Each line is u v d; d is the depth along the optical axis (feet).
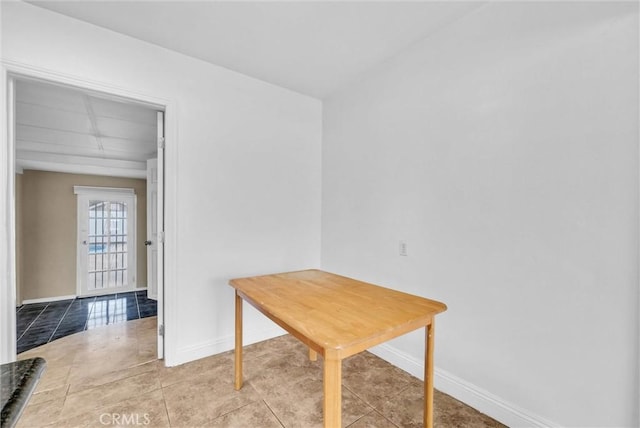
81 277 15.61
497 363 5.21
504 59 5.09
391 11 5.57
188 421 5.15
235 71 7.91
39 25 5.43
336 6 5.44
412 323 4.08
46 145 12.28
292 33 6.29
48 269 14.83
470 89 5.61
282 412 5.40
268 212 8.60
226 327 7.82
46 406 5.51
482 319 5.43
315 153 9.67
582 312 4.26
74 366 7.01
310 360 7.34
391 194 7.29
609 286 4.01
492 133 5.27
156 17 5.75
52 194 15.10
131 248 17.06
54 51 5.57
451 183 5.94
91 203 16.11
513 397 5.00
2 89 5.13
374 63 7.51
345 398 5.87
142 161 15.20
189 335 7.22
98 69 6.02
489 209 5.32
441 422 5.14
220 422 5.13
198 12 5.61
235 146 7.94
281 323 4.42
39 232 14.66
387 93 7.39
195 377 6.52
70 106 8.49
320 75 8.12
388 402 5.73
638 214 3.78
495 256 5.24
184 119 7.11
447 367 6.03
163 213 7.34
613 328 3.99
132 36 6.37
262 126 8.45
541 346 4.67
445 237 6.06
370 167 7.92
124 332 9.32
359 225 8.28
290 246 9.09
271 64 7.55
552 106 4.53
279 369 6.91
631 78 3.83
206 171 7.45
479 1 5.28
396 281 7.14
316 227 9.71
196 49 6.89
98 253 16.24
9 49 5.18
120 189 16.72
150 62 6.63
